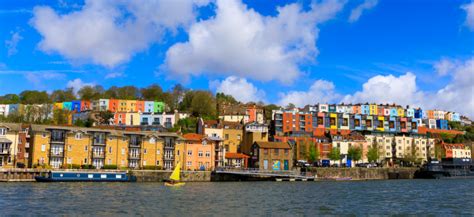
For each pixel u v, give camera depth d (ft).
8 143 426.10
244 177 484.33
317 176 542.16
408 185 442.09
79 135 450.71
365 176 582.76
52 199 251.80
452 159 651.66
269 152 543.80
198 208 228.63
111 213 205.77
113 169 441.27
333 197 297.33
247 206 239.91
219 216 204.44
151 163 483.92
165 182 394.73
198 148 511.40
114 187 348.18
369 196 308.81
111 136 465.88
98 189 323.78
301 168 562.25
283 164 549.13
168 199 266.16
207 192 317.83
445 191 361.92
